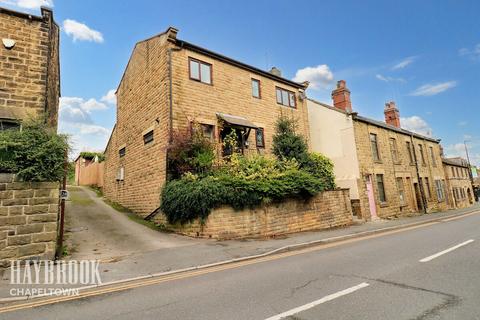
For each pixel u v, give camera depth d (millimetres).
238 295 4887
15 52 9078
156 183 12992
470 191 38531
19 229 7320
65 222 12141
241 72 15898
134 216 14180
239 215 10891
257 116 16078
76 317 4281
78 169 31766
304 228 12766
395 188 21078
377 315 3896
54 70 11086
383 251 8070
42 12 9719
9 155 7516
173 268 6871
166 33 13367
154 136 13625
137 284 5848
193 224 10672
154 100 13930
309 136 18938
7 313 4512
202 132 12562
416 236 10781
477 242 8852
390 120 27828
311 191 12609
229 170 11859
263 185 11133
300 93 19109
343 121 18984
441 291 4699
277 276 5941
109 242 9461
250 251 8461
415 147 25844
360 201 17484
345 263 6809
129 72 17531
